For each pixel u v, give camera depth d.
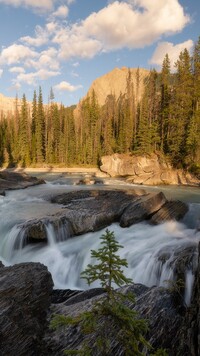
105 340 3.96
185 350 5.61
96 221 18.09
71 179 49.97
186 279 10.77
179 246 14.28
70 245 16.52
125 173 55.00
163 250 13.86
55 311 8.20
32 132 90.50
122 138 70.69
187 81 52.53
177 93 53.41
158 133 57.62
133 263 13.75
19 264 9.73
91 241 16.67
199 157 45.09
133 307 7.62
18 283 8.35
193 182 43.81
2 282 8.37
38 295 8.25
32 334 6.68
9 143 91.69
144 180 44.66
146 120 57.84
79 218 17.94
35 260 15.45
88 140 83.38
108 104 94.81
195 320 5.44
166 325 6.83
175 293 8.46
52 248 16.25
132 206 19.94
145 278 12.80
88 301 8.34
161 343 6.25
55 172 69.31
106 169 59.12
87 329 4.00
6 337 6.26
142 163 52.91
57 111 91.81
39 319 7.60
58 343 6.48
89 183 44.00
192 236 16.36
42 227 16.53
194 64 56.47
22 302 7.65
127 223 18.70
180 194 32.91
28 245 16.69
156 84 66.81
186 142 46.44
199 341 4.89
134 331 3.88
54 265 15.00
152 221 19.53
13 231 17.14
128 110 73.69
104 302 3.95
